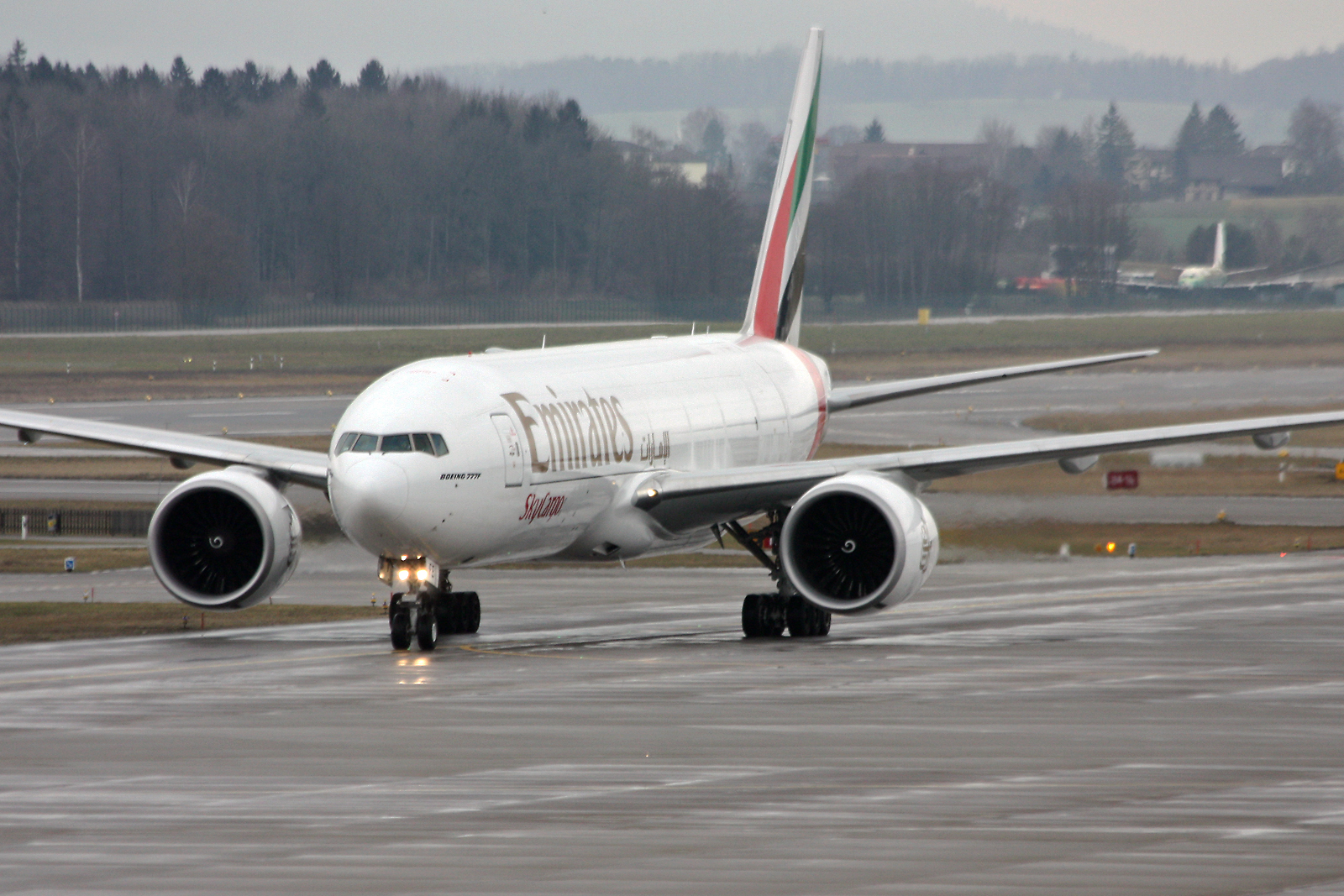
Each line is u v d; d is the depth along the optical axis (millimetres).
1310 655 83438
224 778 51719
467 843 43438
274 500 87750
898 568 84938
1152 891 38719
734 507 95250
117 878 40375
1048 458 92438
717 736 58844
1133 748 56469
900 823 45469
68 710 65000
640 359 104688
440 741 57906
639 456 96125
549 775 52000
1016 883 39469
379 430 80750
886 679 73875
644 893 38875
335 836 44219
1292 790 49625
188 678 74688
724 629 99188
